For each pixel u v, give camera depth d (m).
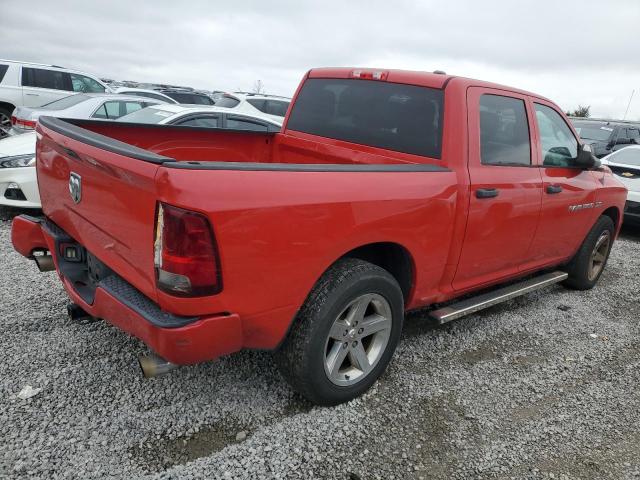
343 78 3.97
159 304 2.28
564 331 4.40
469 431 2.90
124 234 2.40
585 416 3.16
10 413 2.68
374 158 3.58
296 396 3.04
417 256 3.09
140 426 2.68
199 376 3.16
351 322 2.85
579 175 4.55
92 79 13.65
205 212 2.10
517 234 3.86
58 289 4.26
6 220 6.24
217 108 8.08
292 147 4.29
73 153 2.66
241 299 2.32
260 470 2.46
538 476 2.61
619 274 6.35
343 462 2.56
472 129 3.35
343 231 2.60
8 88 12.12
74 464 2.38
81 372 3.09
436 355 3.73
